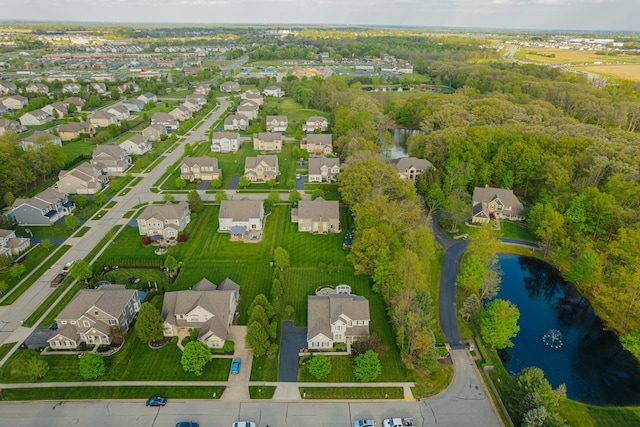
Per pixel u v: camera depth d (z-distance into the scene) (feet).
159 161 522.88
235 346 236.02
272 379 216.13
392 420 192.75
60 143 553.64
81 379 212.84
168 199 399.65
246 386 211.82
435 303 278.05
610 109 606.14
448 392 212.02
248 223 351.67
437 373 222.28
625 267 278.05
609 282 287.69
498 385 216.54
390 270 268.82
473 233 368.89
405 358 229.04
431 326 248.32
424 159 475.31
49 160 453.58
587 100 638.53
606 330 270.67
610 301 272.31
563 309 291.79
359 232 307.37
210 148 573.33
